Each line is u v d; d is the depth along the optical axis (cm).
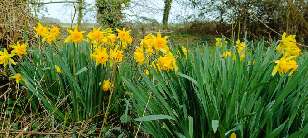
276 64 297
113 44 385
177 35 1235
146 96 293
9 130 270
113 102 368
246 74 275
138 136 354
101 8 1037
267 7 1204
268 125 256
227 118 261
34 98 382
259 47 337
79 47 387
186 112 273
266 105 269
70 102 377
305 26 1057
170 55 299
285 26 1162
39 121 353
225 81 272
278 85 274
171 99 291
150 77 346
